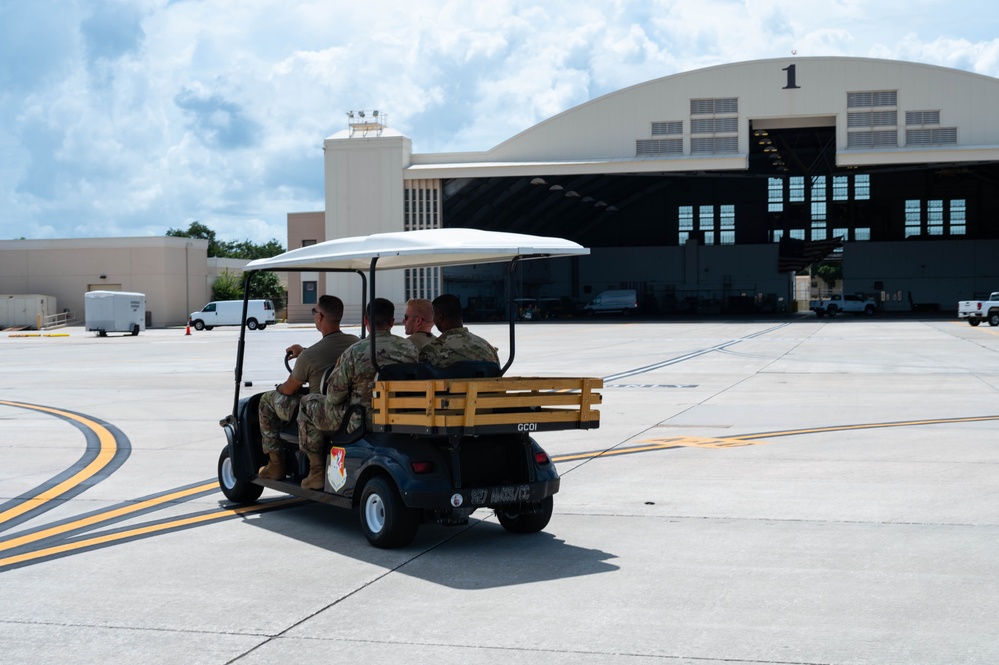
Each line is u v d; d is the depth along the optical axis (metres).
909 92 55.72
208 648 4.74
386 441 6.79
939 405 15.35
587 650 4.66
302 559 6.46
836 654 4.57
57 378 23.25
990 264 75.12
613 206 82.62
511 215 72.31
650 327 51.25
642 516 7.70
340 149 61.69
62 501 8.55
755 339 37.41
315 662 4.53
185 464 10.54
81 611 5.36
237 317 61.31
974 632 4.86
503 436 7.01
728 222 82.56
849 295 70.38
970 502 8.08
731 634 4.87
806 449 11.01
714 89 57.78
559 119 60.06
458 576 6.01
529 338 39.97
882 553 6.46
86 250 70.00
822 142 68.88
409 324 7.58
